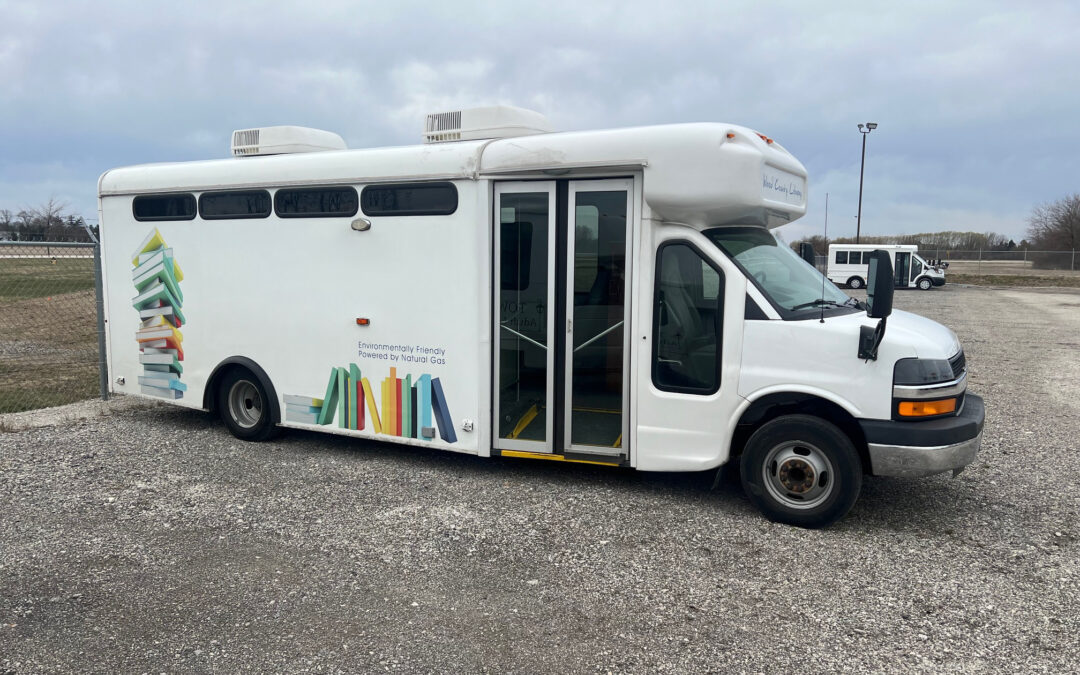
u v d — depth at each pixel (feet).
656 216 16.89
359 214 20.03
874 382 15.26
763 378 16.07
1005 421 26.45
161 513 16.88
